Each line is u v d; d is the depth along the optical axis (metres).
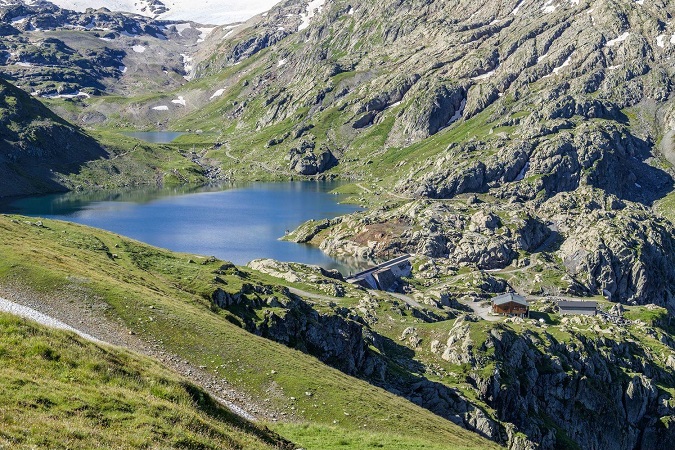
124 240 164.50
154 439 43.69
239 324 117.06
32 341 52.19
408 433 83.81
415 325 169.12
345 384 96.50
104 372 52.91
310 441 66.75
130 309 93.75
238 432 54.59
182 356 86.81
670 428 174.62
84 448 38.59
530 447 123.69
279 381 87.75
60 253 117.25
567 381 163.88
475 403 129.50
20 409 40.50
